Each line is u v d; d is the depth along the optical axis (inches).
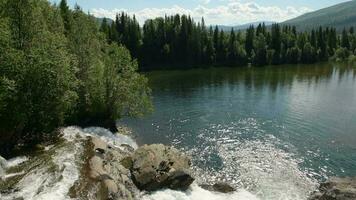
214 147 2026.3
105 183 1248.2
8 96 1471.5
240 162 1801.2
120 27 6530.5
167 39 6722.4
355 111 2842.0
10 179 1240.2
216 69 6299.2
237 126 2453.2
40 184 1202.0
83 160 1409.9
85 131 2054.6
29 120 1646.2
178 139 2177.7
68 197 1137.4
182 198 1349.7
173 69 6402.6
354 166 1737.2
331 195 1304.1
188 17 6771.7
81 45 2220.7
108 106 2262.6
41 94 1642.5
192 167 1737.2
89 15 2425.0
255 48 7253.9
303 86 4160.9
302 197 1424.7
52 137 1748.3
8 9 1701.5
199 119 2650.1
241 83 4448.8
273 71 5826.8
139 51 6501.0
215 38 6983.3
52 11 2322.8
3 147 1517.0
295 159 1836.9
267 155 1893.5
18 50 1584.6
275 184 1547.7
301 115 2738.7
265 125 2471.7
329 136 2208.4
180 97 3523.6
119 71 2356.1
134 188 1370.6
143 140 2162.9
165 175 1417.3
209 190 1461.6
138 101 2311.8
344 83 4362.7
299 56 7194.9
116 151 1656.0
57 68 1679.4
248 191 1481.3
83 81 2190.0
